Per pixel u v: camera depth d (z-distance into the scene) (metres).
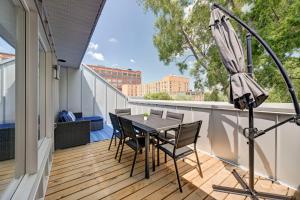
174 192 1.99
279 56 3.99
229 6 4.79
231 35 1.81
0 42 1.30
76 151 3.38
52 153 2.98
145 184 2.16
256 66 4.25
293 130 2.05
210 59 5.68
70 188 2.05
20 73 1.56
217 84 5.39
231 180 2.27
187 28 6.16
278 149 2.19
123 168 2.61
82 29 2.62
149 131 2.32
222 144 2.91
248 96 1.67
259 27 4.28
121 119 2.73
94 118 5.64
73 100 6.04
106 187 2.08
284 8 3.99
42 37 2.29
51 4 1.93
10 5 1.42
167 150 2.27
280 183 2.16
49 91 2.84
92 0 1.87
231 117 2.76
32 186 1.40
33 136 1.61
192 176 2.37
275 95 4.06
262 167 2.36
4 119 1.39
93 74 6.52
